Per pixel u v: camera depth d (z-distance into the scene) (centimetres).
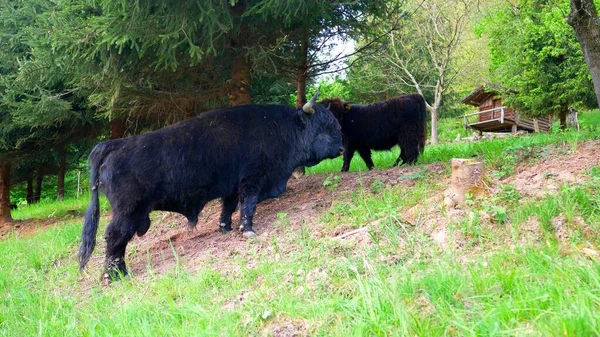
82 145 1772
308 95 2011
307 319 343
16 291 600
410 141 923
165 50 738
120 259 603
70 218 1370
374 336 295
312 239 531
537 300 286
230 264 535
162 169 596
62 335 423
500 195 480
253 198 639
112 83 836
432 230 465
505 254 375
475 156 762
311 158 718
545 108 2184
